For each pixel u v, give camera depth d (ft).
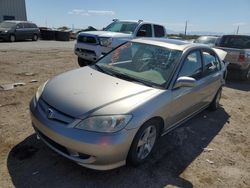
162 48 14.64
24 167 10.92
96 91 11.32
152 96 11.55
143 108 10.80
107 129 9.88
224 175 12.01
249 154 14.19
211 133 16.29
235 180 11.74
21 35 72.02
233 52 31.45
